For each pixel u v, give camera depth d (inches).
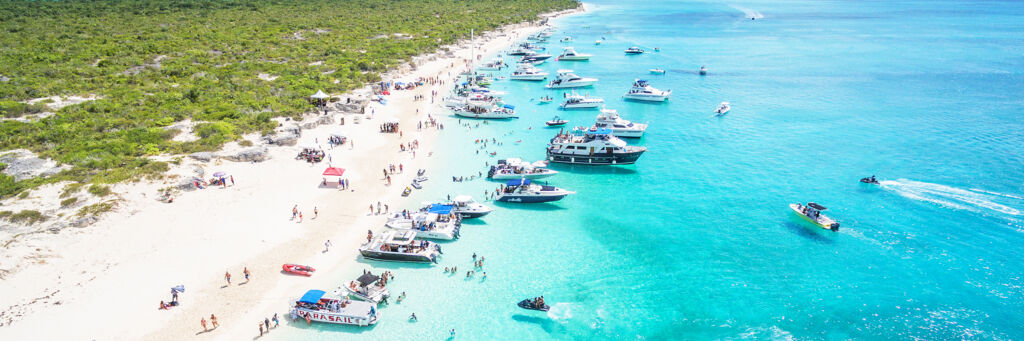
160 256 1929.1
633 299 1797.5
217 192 2423.7
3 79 3932.1
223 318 1651.1
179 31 6190.9
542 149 3213.6
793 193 2546.8
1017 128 3398.1
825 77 5142.7
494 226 2274.9
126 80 4092.0
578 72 5605.3
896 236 2119.8
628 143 3344.0
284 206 2345.0
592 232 2228.1
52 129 2950.3
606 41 7746.1
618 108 4173.2
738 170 2864.2
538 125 3700.8
